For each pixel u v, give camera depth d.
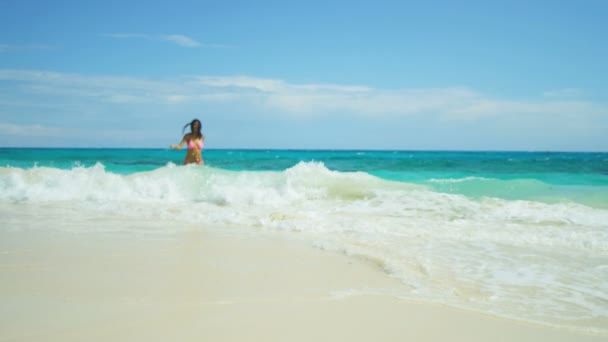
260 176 10.42
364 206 8.23
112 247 4.83
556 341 2.70
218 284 3.58
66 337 2.49
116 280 3.61
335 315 2.98
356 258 4.56
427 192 9.41
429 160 29.05
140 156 29.48
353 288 3.58
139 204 8.37
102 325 2.68
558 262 4.66
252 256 4.57
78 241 5.12
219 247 4.96
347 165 23.02
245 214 7.25
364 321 2.90
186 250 4.77
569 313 3.20
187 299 3.20
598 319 3.08
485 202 8.43
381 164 23.97
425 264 4.39
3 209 7.70
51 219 6.72
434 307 3.21
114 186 9.65
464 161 28.12
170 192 9.37
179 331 2.63
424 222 6.77
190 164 11.36
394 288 3.62
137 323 2.73
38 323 2.69
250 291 3.42
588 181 12.91
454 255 4.86
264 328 2.72
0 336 2.49
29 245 4.86
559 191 9.70
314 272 4.02
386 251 4.91
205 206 8.21
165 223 6.52
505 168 21.25
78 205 8.16
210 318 2.85
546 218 7.14
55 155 29.41
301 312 3.01
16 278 3.61
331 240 5.45
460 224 6.66
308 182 10.08
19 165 19.02
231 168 19.97
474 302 3.37
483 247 5.29
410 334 2.72
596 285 3.88
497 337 2.73
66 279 3.60
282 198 9.05
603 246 5.35
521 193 9.61
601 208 8.07
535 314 3.15
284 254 4.69
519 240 5.68
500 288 3.75
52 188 9.42
